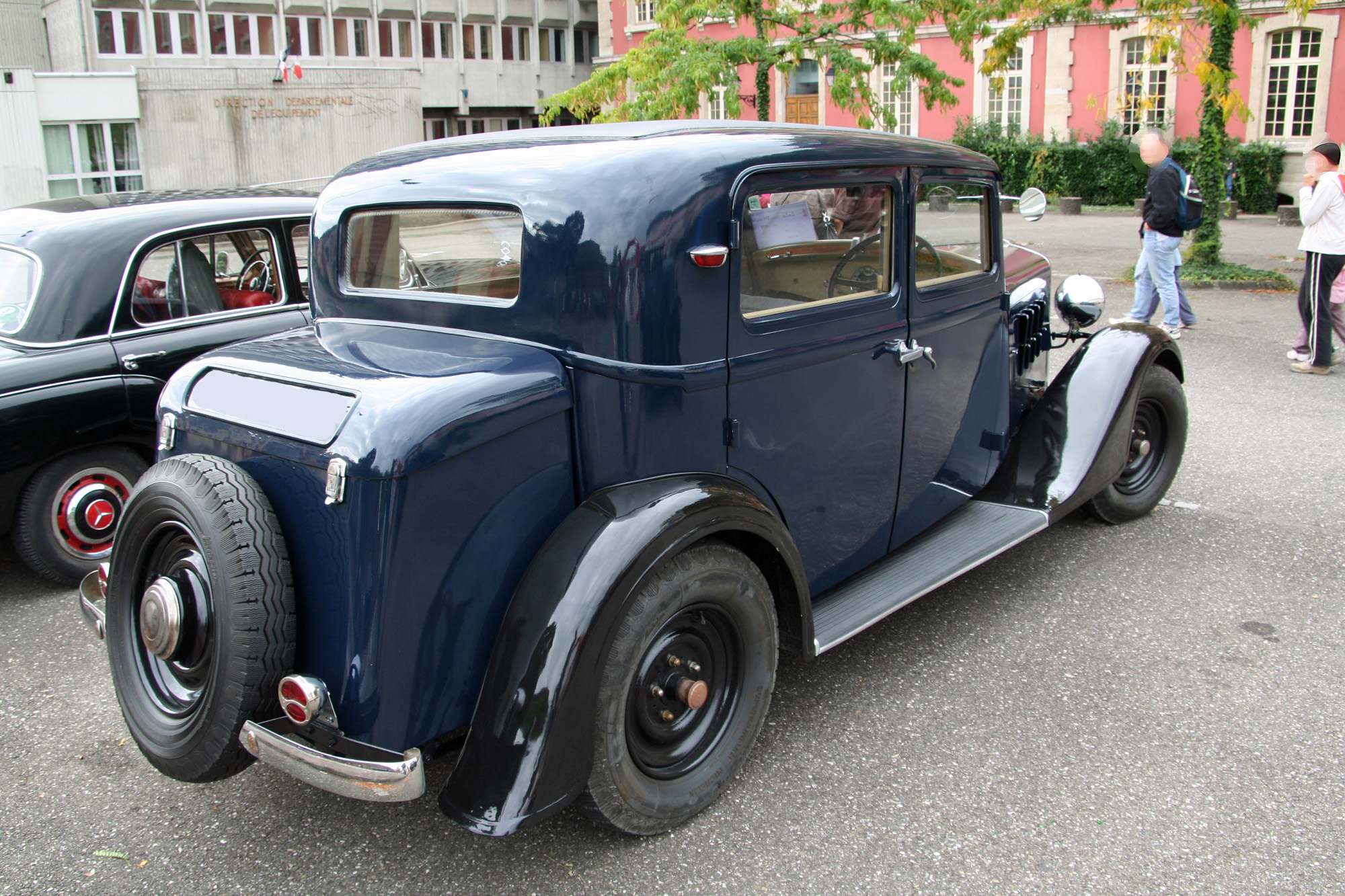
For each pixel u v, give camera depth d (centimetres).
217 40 3083
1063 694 324
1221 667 339
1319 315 707
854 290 307
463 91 3703
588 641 220
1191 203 827
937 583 331
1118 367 414
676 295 245
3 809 275
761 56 1242
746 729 274
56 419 395
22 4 3094
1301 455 553
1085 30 2358
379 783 209
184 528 232
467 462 218
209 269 456
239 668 213
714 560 248
